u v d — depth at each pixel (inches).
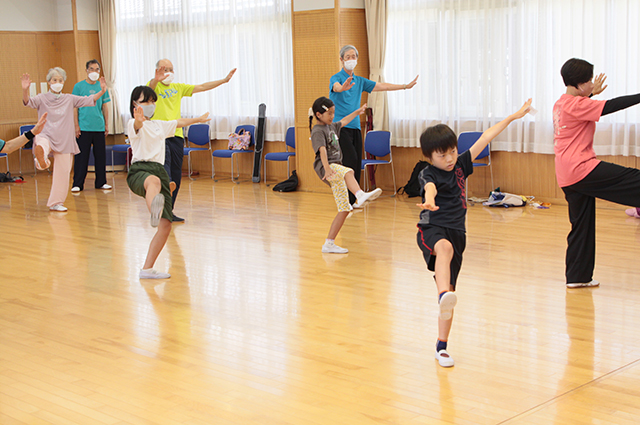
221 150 410.6
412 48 343.9
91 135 382.3
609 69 282.8
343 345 138.6
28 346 140.9
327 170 214.8
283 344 139.9
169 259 216.8
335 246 221.6
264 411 108.3
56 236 255.6
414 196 336.8
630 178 161.6
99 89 381.7
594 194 166.6
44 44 488.4
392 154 360.2
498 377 120.3
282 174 411.8
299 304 167.3
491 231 247.3
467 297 169.2
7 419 106.3
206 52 431.8
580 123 165.6
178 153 278.5
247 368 127.1
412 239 238.1
